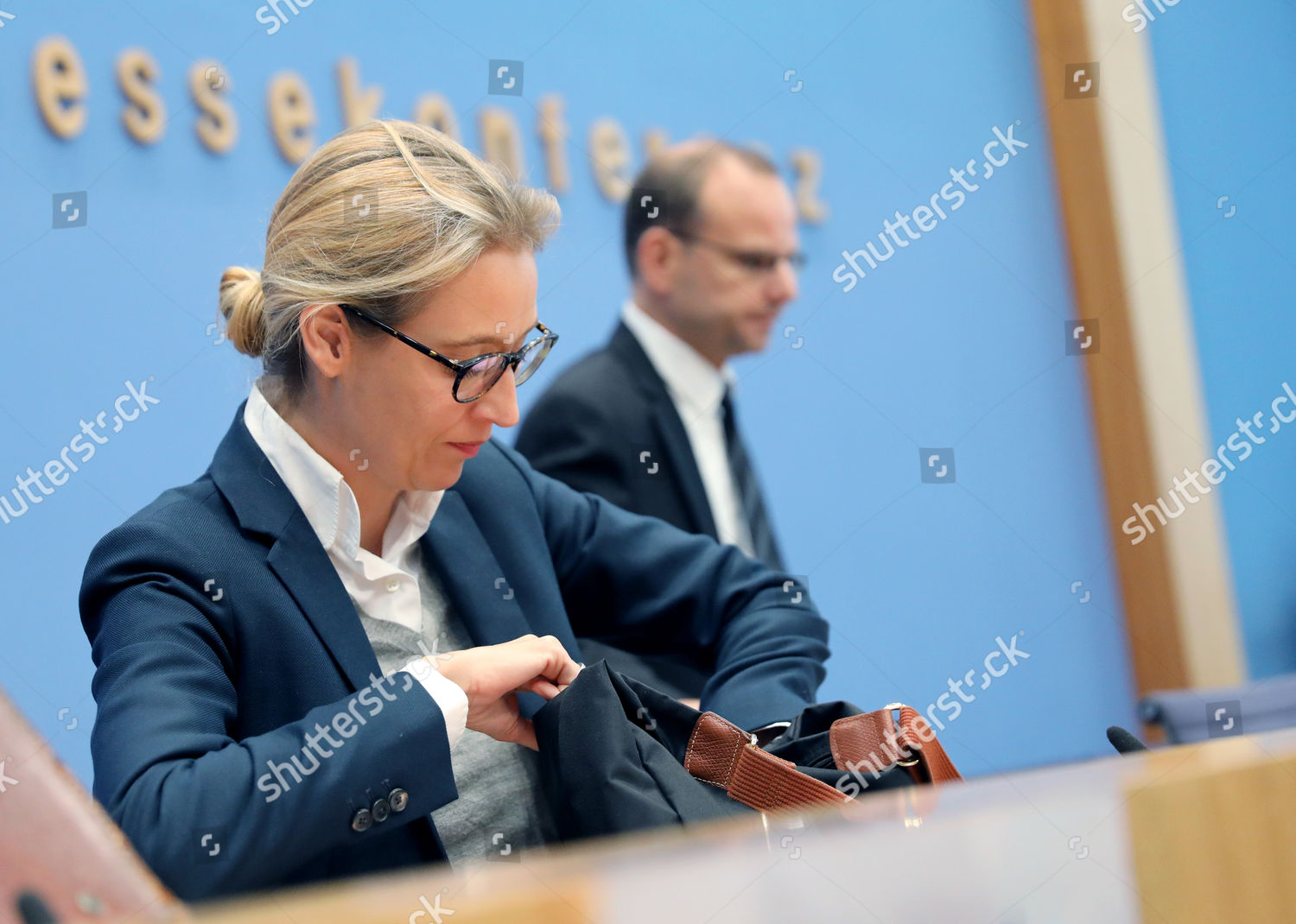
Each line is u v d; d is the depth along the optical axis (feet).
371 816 3.84
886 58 11.71
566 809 4.40
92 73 7.43
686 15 10.43
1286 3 14.34
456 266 4.36
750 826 2.14
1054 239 13.01
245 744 3.83
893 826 2.16
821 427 10.73
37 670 6.77
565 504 6.01
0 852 1.97
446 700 4.09
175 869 3.50
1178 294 13.43
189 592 4.25
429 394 4.45
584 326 9.22
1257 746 2.85
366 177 4.46
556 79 9.60
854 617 10.62
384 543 4.94
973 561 11.61
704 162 9.61
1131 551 12.80
